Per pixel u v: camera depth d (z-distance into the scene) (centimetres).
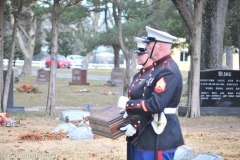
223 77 1852
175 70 556
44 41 7656
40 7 2764
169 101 549
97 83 3956
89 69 6222
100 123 590
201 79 1830
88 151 1007
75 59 6888
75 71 3775
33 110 1998
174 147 562
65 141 1120
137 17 2783
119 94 2956
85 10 3038
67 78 4447
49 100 1730
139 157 571
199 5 1720
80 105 2283
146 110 541
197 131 1373
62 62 6606
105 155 970
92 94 2967
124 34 2709
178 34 2958
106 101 2520
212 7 2138
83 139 1145
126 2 2662
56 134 1179
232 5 2656
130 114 556
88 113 1566
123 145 1084
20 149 1011
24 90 2950
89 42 3077
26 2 1767
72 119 1529
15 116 1667
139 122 574
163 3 2755
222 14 2152
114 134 581
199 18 1734
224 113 1850
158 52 565
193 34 1752
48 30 6538
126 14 2722
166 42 564
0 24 1736
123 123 583
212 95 1845
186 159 888
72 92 3081
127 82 2453
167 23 2844
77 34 3256
